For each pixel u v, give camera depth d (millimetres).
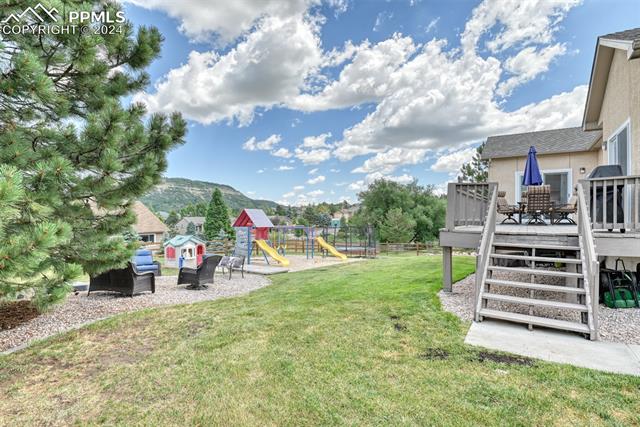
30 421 2426
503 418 2309
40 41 3791
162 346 3861
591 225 4852
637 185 4551
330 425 2287
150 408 2559
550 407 2424
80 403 2654
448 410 2416
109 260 4824
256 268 12273
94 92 4684
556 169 11555
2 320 5016
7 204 2631
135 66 5227
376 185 32844
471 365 3117
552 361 3166
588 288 3969
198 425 2340
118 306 5980
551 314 4562
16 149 3463
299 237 23109
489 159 12523
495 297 4410
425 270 8680
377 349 3537
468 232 5633
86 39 3855
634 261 5723
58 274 3590
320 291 6758
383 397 2604
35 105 4137
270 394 2701
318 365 3191
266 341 3887
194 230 35375
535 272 4445
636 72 6023
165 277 10430
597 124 8883
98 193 4535
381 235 28453
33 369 3295
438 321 4363
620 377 2820
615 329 4008
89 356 3605
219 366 3242
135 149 4816
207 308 5691
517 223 8781
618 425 2219
